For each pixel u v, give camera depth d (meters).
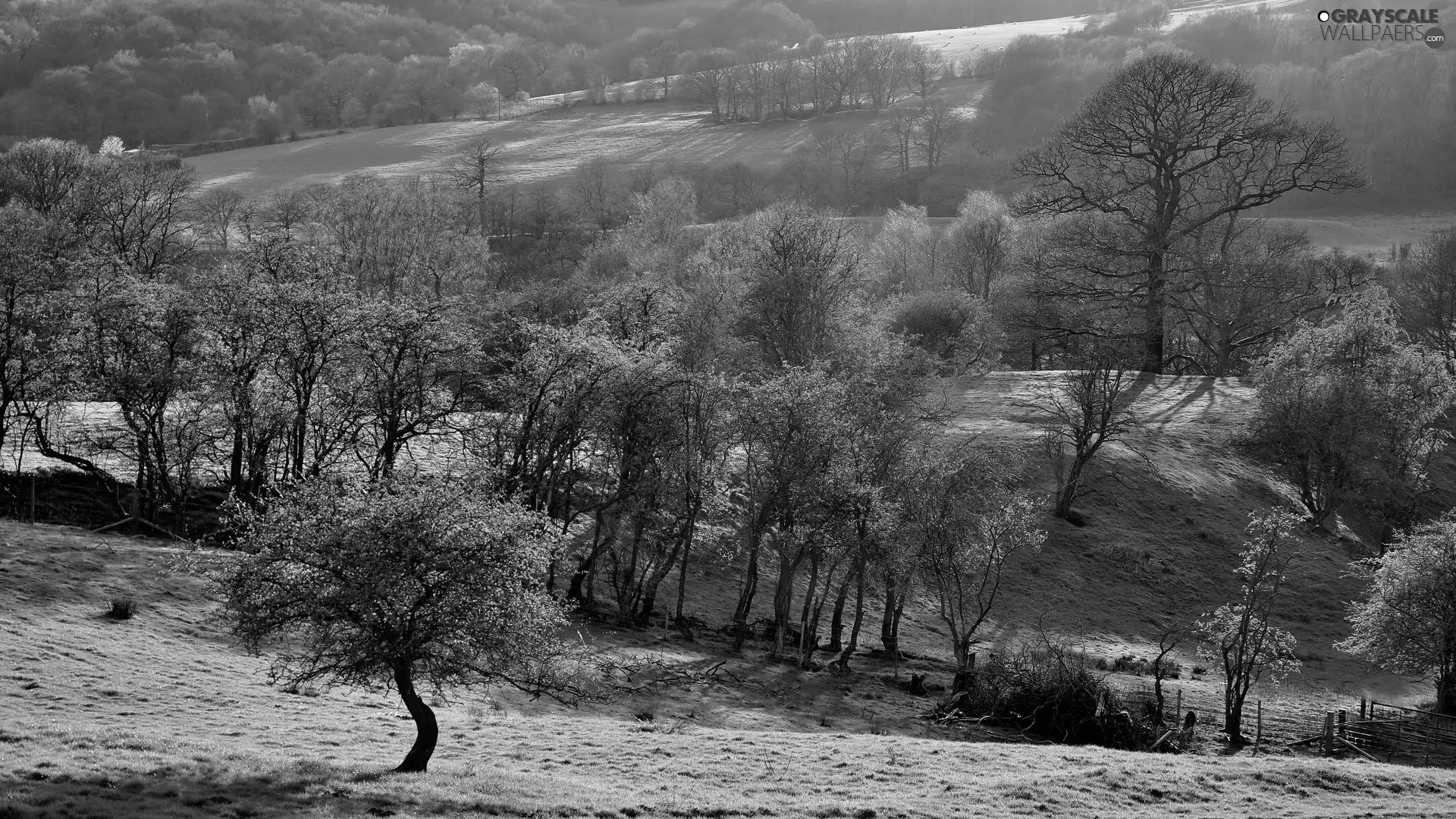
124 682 39.94
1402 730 56.84
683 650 59.22
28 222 89.19
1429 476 99.88
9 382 68.19
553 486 65.00
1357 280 145.25
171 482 67.31
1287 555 85.00
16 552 53.19
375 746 36.66
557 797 31.30
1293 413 93.81
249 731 36.62
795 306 91.25
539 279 142.50
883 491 63.75
